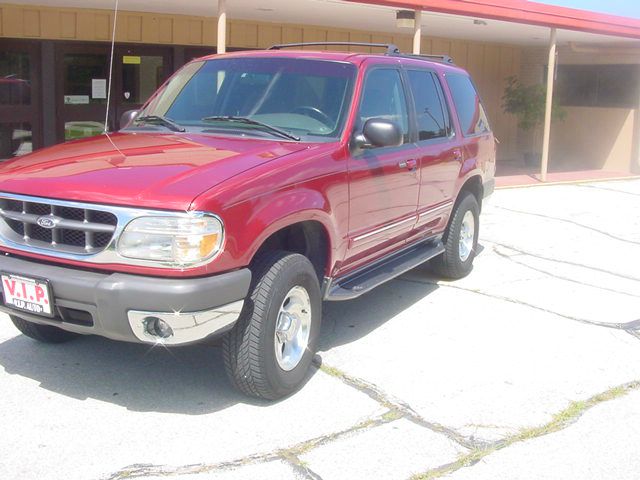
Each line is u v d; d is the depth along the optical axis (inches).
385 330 224.7
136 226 147.1
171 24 510.3
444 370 194.5
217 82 213.8
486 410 171.3
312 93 202.5
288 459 146.7
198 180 153.6
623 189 577.3
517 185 568.4
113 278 148.0
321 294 189.0
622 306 257.0
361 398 176.1
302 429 159.6
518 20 518.9
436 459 148.5
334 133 193.2
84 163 169.6
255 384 165.0
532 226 403.9
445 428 161.9
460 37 669.9
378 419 165.3
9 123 454.9
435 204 247.9
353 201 193.8
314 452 149.8
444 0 457.7
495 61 749.9
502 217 431.5
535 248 348.2
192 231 145.5
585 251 343.9
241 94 207.8
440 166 247.0
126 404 169.5
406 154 222.8
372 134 186.7
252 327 161.3
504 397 178.7
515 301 258.8
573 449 154.6
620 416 170.7
